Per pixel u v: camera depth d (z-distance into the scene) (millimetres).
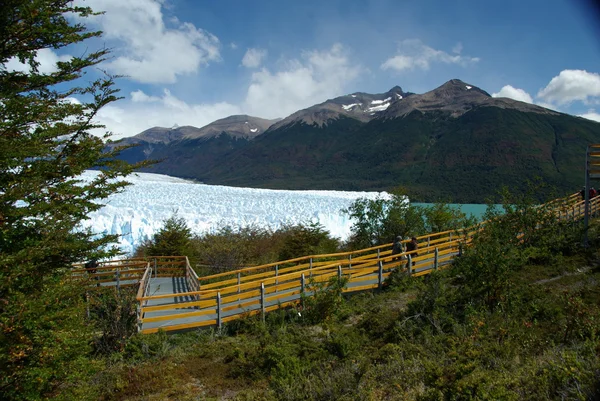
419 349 6973
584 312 6809
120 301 9539
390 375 6289
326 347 8273
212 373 7895
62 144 5914
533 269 11938
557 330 7016
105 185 6102
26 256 4758
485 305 8719
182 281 15750
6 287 4688
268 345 8242
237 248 19359
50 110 5570
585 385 4488
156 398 6949
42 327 5031
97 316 9469
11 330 4512
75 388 5922
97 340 8750
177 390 7230
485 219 15070
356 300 11734
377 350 7777
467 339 6617
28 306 4707
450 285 11508
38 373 4746
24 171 5344
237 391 7156
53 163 5609
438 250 15469
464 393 4824
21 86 5688
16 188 4902
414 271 13555
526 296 8734
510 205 14508
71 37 5715
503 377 5098
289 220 29750
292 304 11039
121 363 8234
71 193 5578
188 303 10023
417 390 5418
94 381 7422
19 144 5016
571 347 6020
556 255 12883
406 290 12133
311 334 9320
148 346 8727
